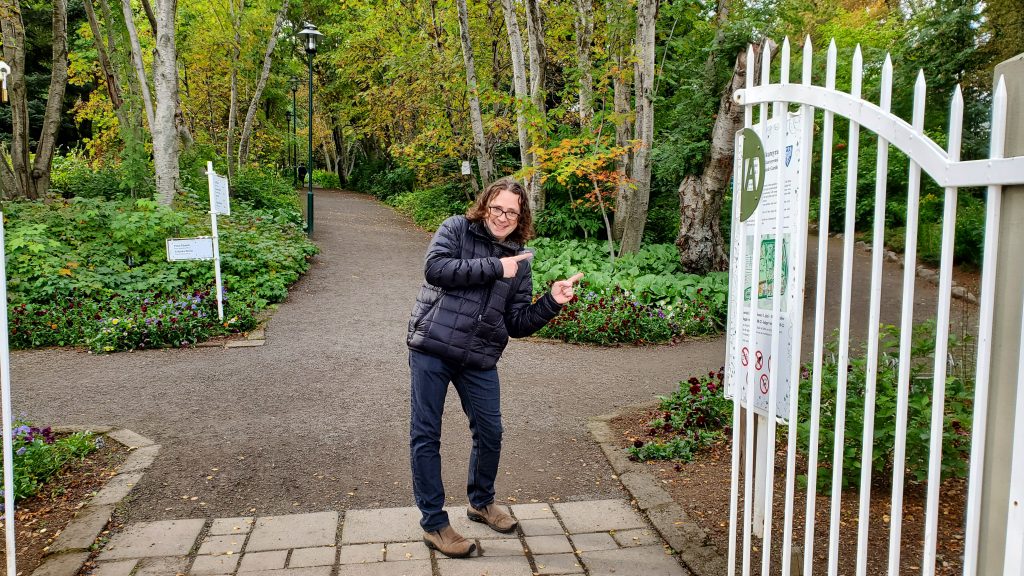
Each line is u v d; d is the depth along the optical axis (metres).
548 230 14.75
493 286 3.07
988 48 10.23
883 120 1.78
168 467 4.18
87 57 19.69
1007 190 1.54
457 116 19.72
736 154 2.72
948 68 10.45
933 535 1.69
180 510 3.58
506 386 6.23
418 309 3.12
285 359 7.07
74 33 24.14
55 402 5.59
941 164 1.62
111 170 15.91
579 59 13.63
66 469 4.11
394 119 23.33
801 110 2.17
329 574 2.91
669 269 11.64
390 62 18.59
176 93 13.05
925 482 3.63
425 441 3.08
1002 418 1.57
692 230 11.67
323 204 26.03
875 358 1.87
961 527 3.19
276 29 20.05
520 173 12.12
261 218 14.95
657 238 15.63
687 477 3.95
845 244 1.94
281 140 32.56
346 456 4.41
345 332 8.35
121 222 10.12
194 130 24.39
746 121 2.57
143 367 6.75
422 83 18.84
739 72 10.67
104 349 7.38
